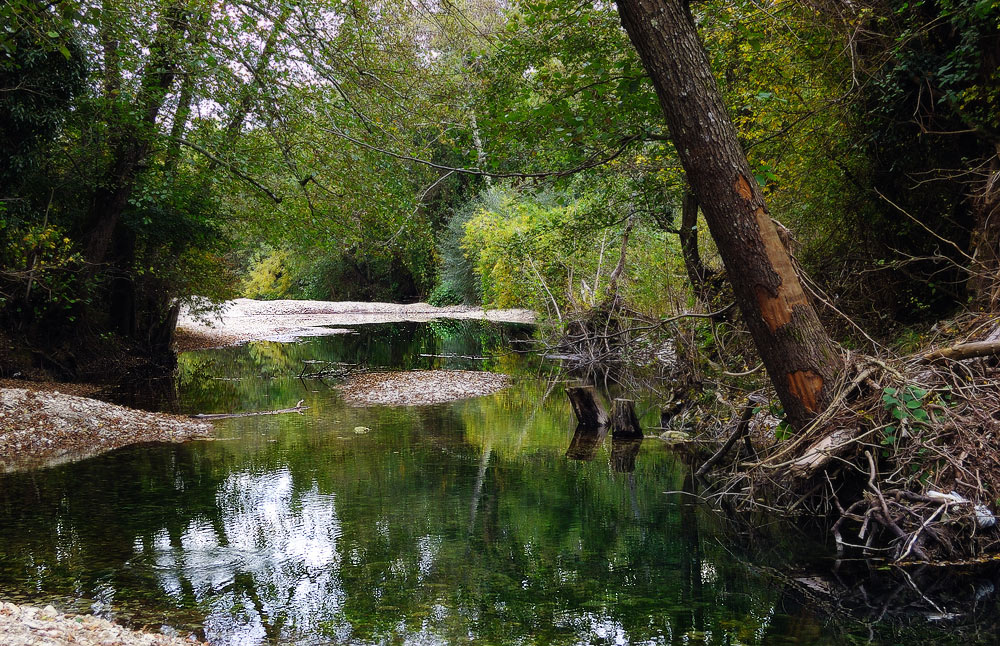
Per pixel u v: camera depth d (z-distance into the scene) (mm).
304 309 39500
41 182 14367
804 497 6512
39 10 9586
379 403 13594
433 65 10930
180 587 4973
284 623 4418
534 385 15766
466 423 11609
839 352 6469
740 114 10547
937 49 8922
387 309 40625
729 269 5957
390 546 5918
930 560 5383
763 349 6070
